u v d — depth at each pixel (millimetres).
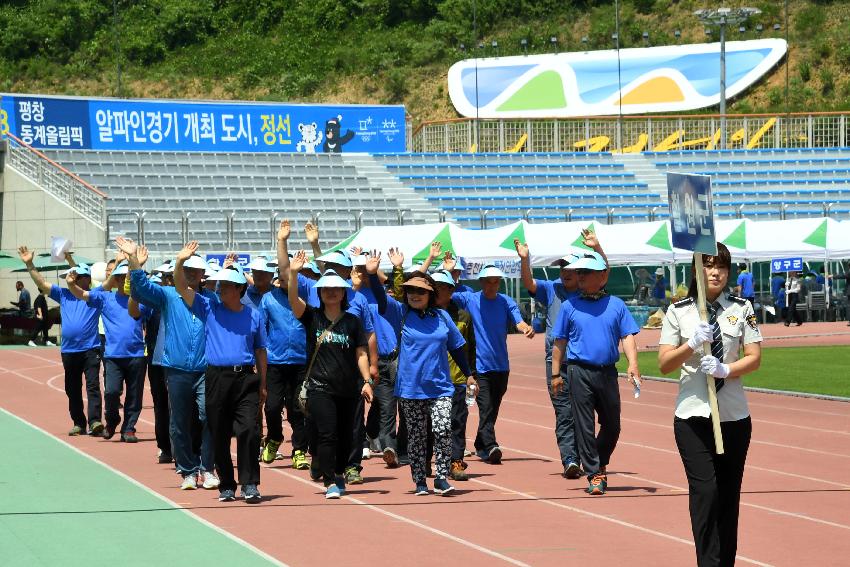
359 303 10648
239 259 35969
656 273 39062
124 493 10703
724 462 7410
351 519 9531
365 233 32562
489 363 12688
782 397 19172
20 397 19719
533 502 10367
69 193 37188
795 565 8023
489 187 46625
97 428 14734
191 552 8250
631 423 16156
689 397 7348
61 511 9805
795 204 46469
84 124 43406
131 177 41656
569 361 10898
